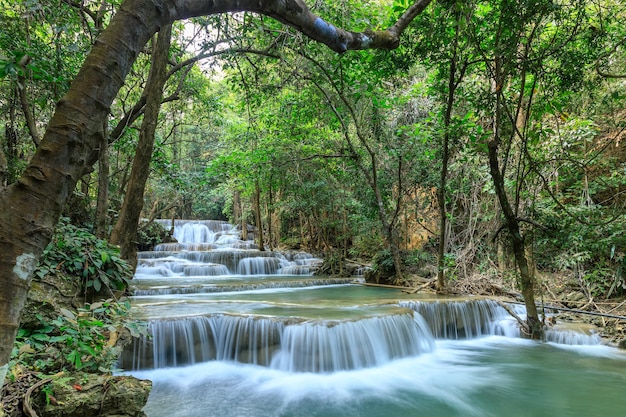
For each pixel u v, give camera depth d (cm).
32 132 533
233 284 1015
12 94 630
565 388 511
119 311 408
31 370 308
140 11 140
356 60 791
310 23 221
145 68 927
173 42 809
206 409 446
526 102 697
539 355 639
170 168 929
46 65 443
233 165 1152
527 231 697
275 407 455
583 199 783
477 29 538
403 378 552
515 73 546
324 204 1374
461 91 709
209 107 1066
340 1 575
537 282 870
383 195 1134
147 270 1255
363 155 1119
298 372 552
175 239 1895
